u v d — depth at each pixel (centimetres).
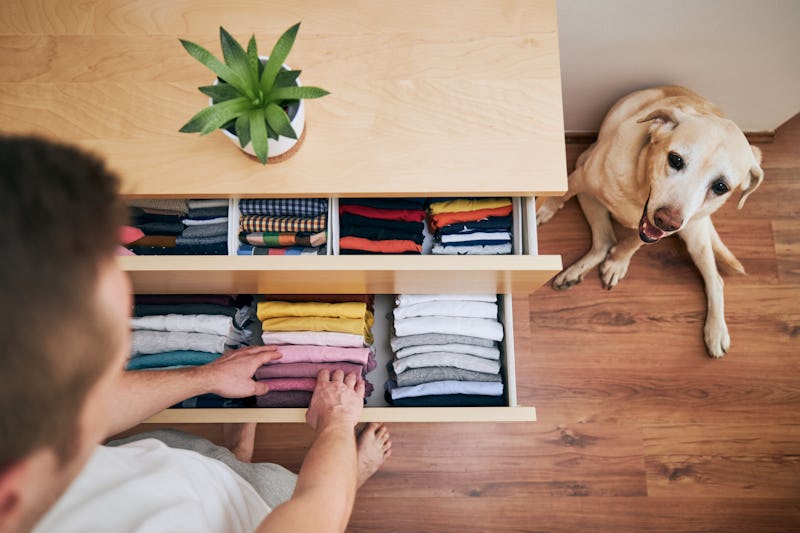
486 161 103
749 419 175
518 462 173
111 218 26
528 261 103
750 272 184
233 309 131
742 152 127
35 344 23
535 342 181
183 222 123
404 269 103
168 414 116
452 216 122
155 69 106
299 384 122
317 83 105
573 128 185
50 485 30
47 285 23
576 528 170
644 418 176
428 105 105
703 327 181
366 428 149
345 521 68
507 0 108
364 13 108
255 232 122
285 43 83
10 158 23
